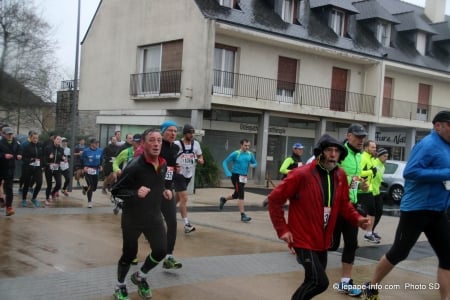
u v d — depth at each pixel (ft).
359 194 30.63
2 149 33.83
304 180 14.38
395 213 51.52
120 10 80.84
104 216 36.88
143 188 16.62
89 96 87.04
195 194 57.26
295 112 77.66
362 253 28.66
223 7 72.02
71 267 21.84
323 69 83.82
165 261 21.99
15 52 109.09
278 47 77.92
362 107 87.81
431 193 16.66
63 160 47.85
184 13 69.82
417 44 100.27
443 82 103.30
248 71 74.74
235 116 76.18
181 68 70.49
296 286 20.42
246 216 38.04
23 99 114.42
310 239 14.35
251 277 21.50
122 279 17.58
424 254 29.22
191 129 29.12
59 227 31.22
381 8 95.25
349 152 22.67
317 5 85.92
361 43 88.84
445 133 16.53
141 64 77.82
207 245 28.12
